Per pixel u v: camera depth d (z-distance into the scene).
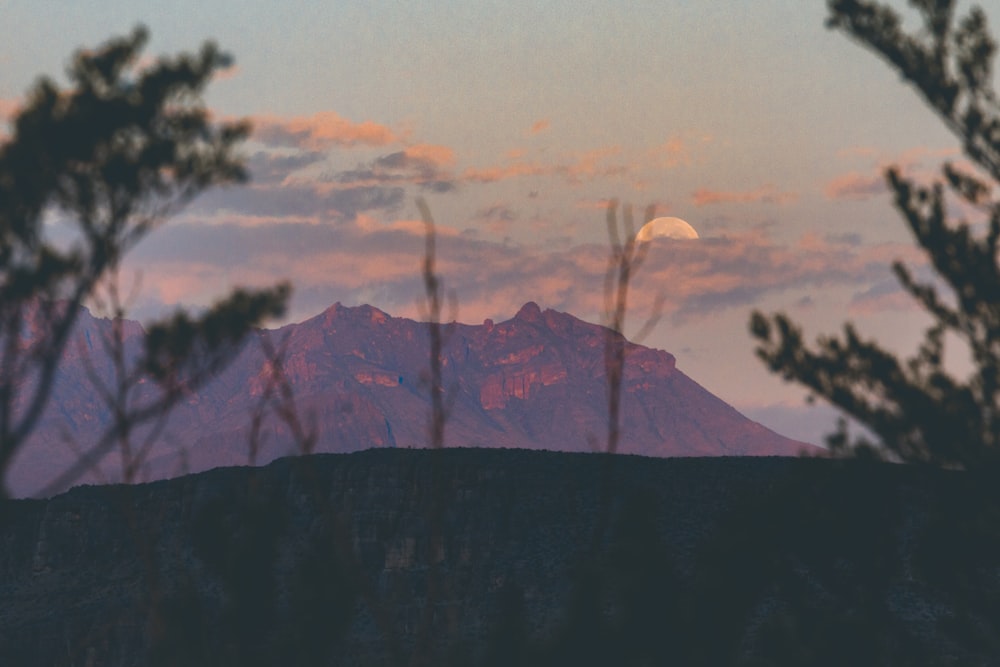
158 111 55.25
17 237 51.31
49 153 52.50
